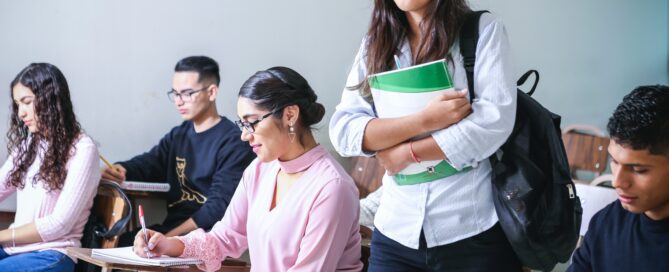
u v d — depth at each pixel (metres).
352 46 4.27
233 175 3.47
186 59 3.62
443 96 1.79
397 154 1.86
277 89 2.22
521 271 1.91
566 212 1.82
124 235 3.48
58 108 3.10
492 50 1.83
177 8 3.99
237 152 3.51
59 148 3.09
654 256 1.62
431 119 1.79
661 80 5.01
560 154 1.85
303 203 2.22
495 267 1.85
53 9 3.81
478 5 4.56
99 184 3.19
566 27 4.77
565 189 1.83
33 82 3.10
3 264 2.91
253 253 2.33
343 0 4.25
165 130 3.97
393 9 1.95
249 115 2.22
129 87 3.93
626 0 4.94
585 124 4.82
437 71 1.79
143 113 3.95
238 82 4.09
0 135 3.72
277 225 2.24
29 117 3.11
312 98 2.29
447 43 1.85
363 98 2.00
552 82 4.75
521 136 1.85
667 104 1.51
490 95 1.80
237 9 4.08
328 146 4.20
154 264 2.27
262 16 4.12
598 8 4.86
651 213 1.62
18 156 3.19
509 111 1.79
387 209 1.95
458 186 1.85
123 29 3.91
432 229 1.86
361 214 3.40
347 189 2.22
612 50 4.90
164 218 3.89
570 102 4.79
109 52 3.89
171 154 3.73
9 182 3.20
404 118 1.82
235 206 2.47
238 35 4.08
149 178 3.75
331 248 2.18
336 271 2.25
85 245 3.12
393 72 1.83
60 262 2.99
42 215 3.09
